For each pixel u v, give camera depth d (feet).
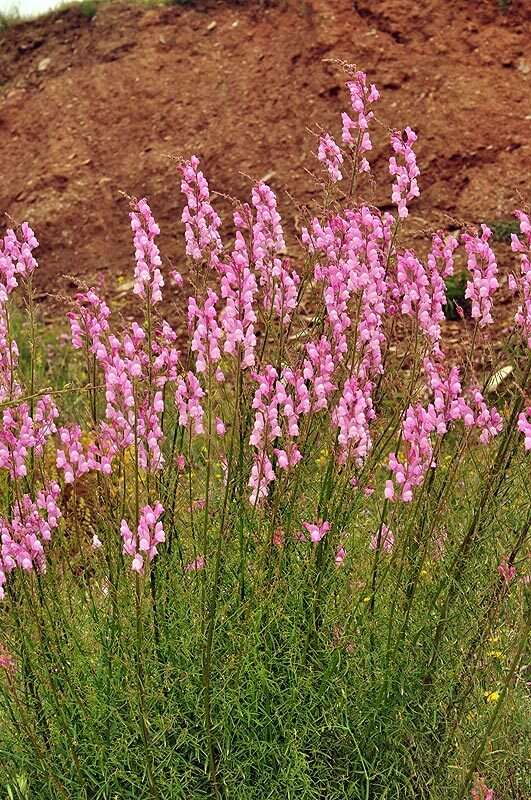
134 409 11.98
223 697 13.44
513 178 33.35
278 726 13.88
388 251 14.25
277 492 13.56
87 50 44.24
